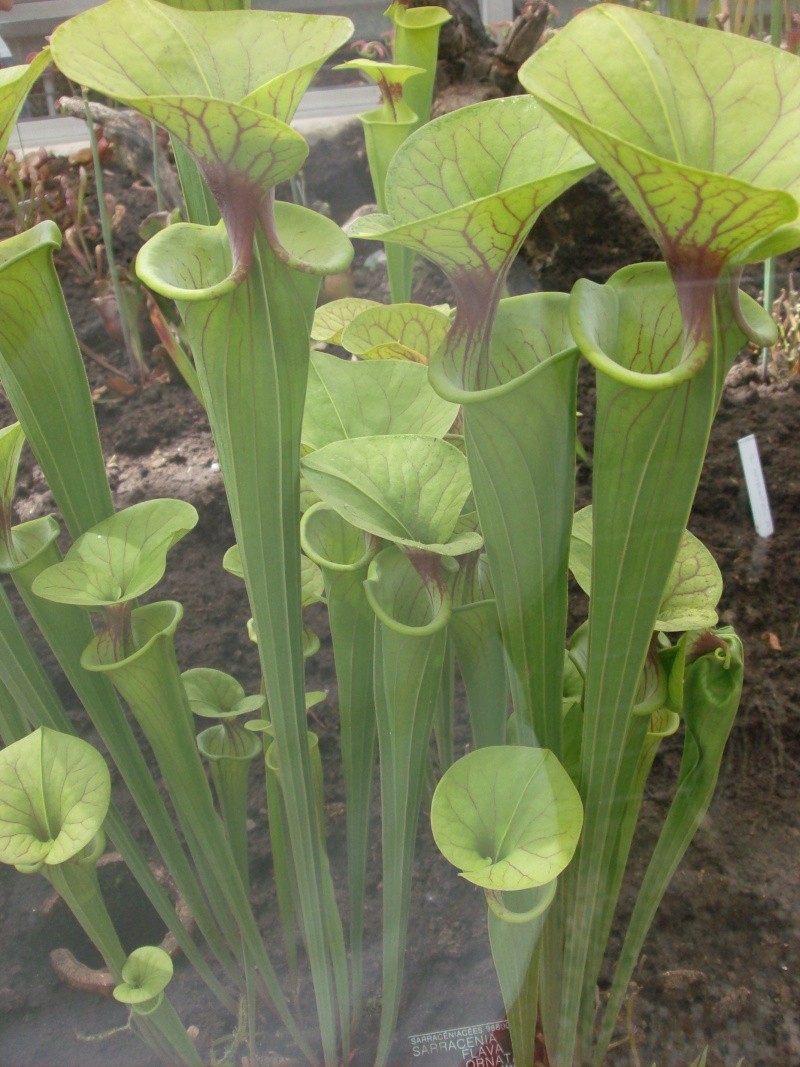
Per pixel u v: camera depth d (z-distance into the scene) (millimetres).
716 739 486
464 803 431
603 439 363
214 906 641
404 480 457
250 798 752
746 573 788
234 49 377
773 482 830
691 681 481
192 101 306
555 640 445
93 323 945
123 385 909
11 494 526
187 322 378
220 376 384
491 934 482
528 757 440
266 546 434
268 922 680
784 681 702
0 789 487
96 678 546
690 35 333
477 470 398
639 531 376
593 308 372
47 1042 623
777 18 663
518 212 346
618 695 424
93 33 354
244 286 365
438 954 627
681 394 344
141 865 612
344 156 824
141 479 811
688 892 620
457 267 374
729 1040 576
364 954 656
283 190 819
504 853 424
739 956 602
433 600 461
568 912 510
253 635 597
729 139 338
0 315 442
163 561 479
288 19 374
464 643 495
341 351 879
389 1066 608
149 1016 544
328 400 503
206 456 831
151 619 523
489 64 919
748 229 292
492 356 417
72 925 690
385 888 564
